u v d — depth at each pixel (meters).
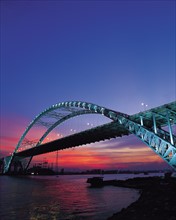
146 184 86.81
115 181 114.19
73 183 126.75
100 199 51.97
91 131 73.12
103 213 33.44
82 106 86.00
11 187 89.75
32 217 30.77
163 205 26.17
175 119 46.66
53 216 31.31
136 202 32.59
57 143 105.31
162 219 19.91
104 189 82.69
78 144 100.19
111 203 45.09
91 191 74.38
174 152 38.22
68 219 29.30
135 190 76.00
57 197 55.59
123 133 69.00
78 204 43.34
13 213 33.59
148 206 27.20
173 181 64.25
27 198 52.91
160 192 41.25
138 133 48.22
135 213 23.77
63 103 102.50
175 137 43.50
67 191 73.88
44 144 123.81
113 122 61.94
